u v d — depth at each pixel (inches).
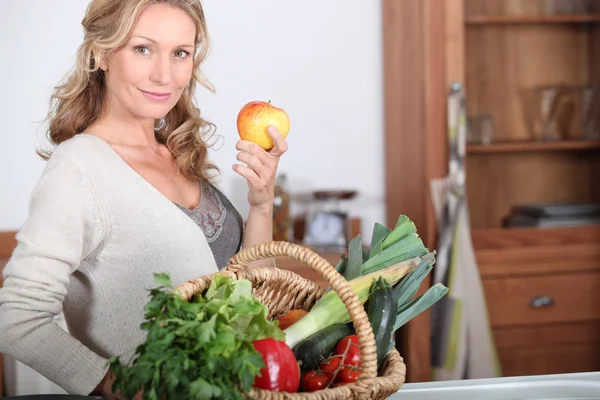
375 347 40.0
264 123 57.1
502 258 114.7
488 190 116.3
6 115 112.7
